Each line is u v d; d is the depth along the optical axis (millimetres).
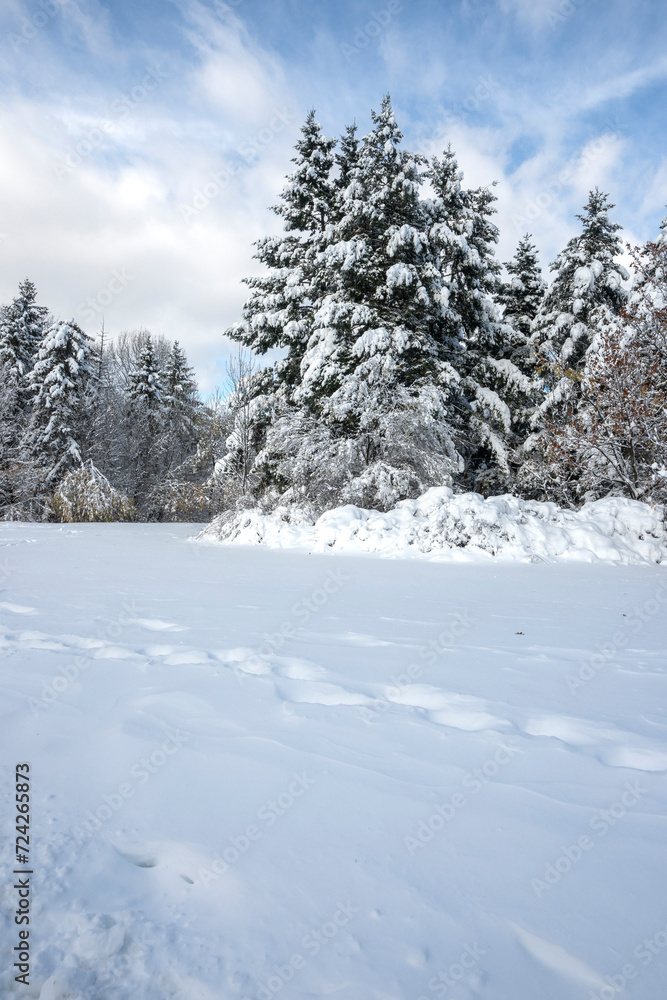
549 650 4164
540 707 2926
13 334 32000
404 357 17234
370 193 17297
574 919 1391
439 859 1630
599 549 11336
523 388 20750
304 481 16922
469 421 20719
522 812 1896
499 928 1361
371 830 1777
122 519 28531
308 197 20062
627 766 2342
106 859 1630
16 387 27219
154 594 6211
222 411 34281
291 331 18844
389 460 16297
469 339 21938
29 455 26609
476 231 21562
